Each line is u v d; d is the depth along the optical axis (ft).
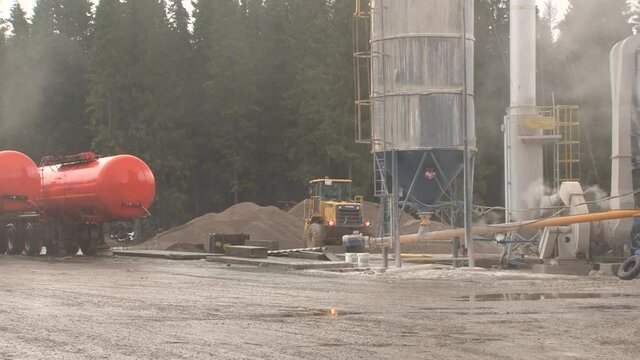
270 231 264.52
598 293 95.35
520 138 148.66
